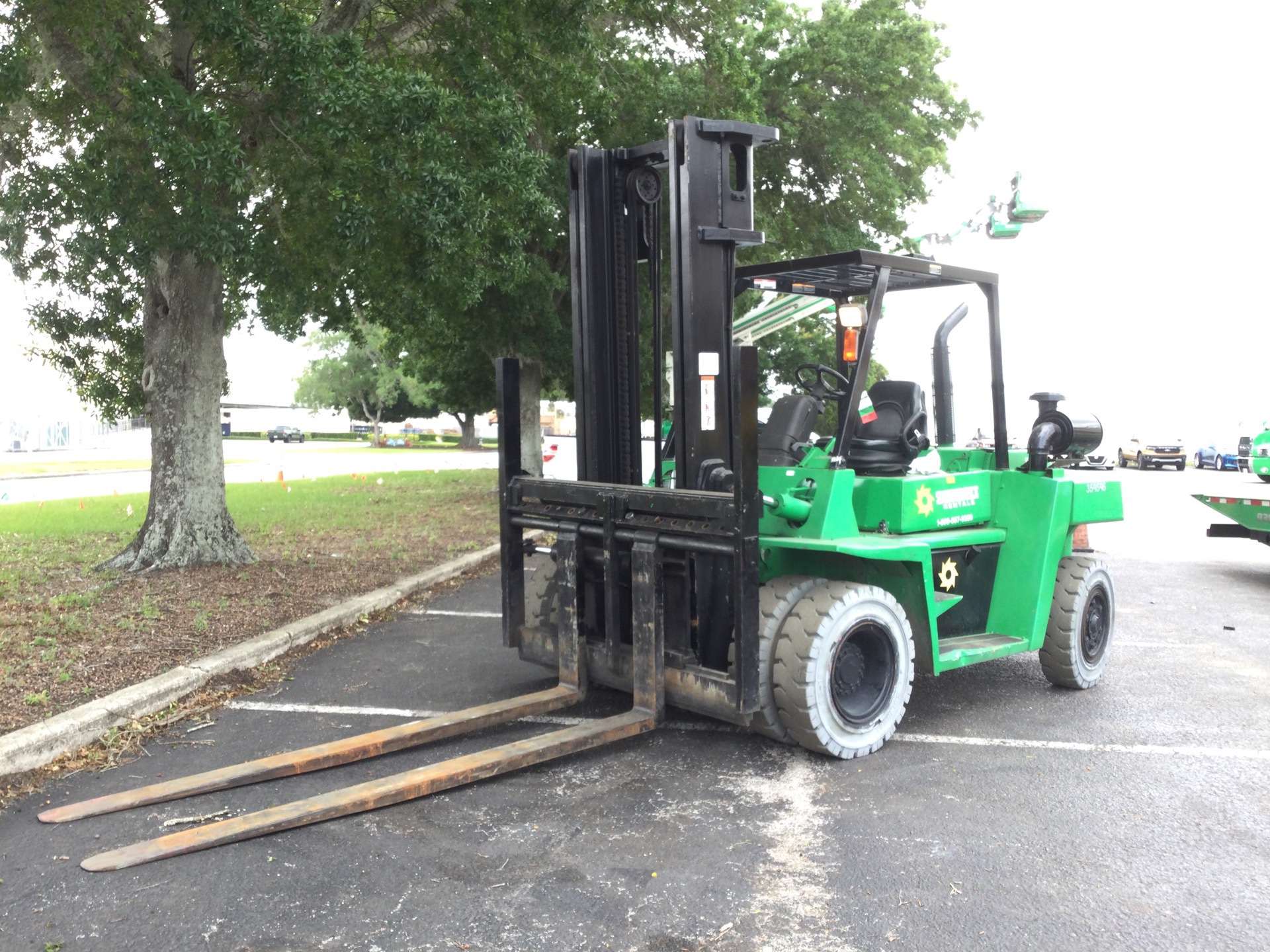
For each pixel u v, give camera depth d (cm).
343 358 7012
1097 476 677
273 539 1314
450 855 395
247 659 682
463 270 995
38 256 985
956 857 394
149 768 500
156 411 1020
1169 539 1550
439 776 444
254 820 407
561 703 557
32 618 777
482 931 337
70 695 575
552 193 1481
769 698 504
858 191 1906
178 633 733
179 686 607
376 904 356
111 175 789
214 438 1029
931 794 461
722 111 1519
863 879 374
